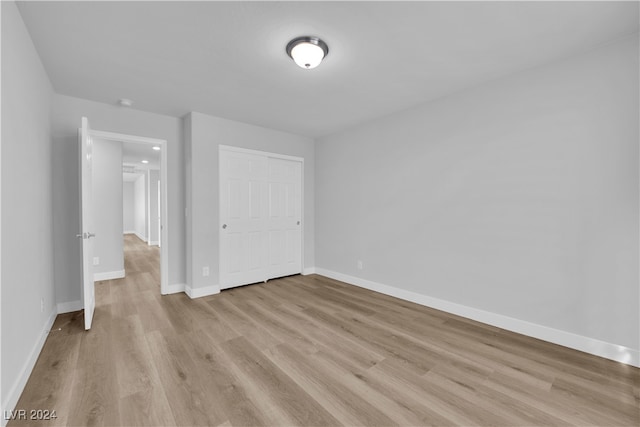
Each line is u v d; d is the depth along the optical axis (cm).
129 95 302
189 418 150
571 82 227
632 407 160
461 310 296
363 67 245
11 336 156
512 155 258
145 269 502
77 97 306
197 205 355
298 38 204
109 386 175
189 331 255
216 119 371
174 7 172
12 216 161
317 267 486
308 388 176
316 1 168
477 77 264
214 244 369
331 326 269
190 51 220
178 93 298
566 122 229
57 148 295
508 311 262
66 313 296
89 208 280
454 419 151
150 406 158
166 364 201
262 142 418
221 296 359
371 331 259
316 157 486
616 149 208
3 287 145
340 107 339
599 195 215
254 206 414
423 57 230
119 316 289
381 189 377
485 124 275
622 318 207
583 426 146
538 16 181
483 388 177
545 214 240
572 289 228
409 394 171
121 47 214
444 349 226
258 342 236
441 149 310
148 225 823
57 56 226
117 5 170
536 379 186
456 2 169
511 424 147
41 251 229
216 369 195
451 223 304
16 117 170
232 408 158
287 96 306
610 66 210
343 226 435
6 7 154
